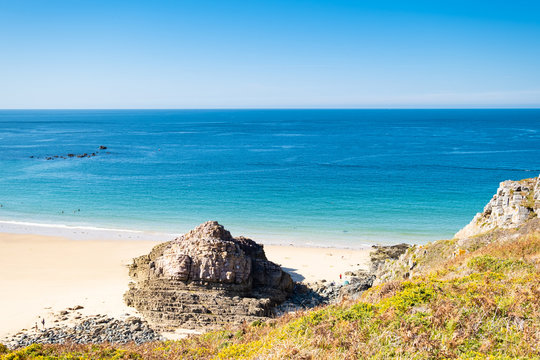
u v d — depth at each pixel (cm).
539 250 2922
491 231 3750
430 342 1516
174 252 4616
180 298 4191
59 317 4069
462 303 1789
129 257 6184
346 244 6931
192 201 9669
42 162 15438
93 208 9088
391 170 13575
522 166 14012
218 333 2634
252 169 13975
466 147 19800
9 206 9219
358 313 1897
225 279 4328
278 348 1706
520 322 1582
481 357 1408
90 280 5184
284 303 4534
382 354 1522
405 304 1872
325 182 11738
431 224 7912
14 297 4597
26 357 2098
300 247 6788
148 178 12394
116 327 3803
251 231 7619
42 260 5997
